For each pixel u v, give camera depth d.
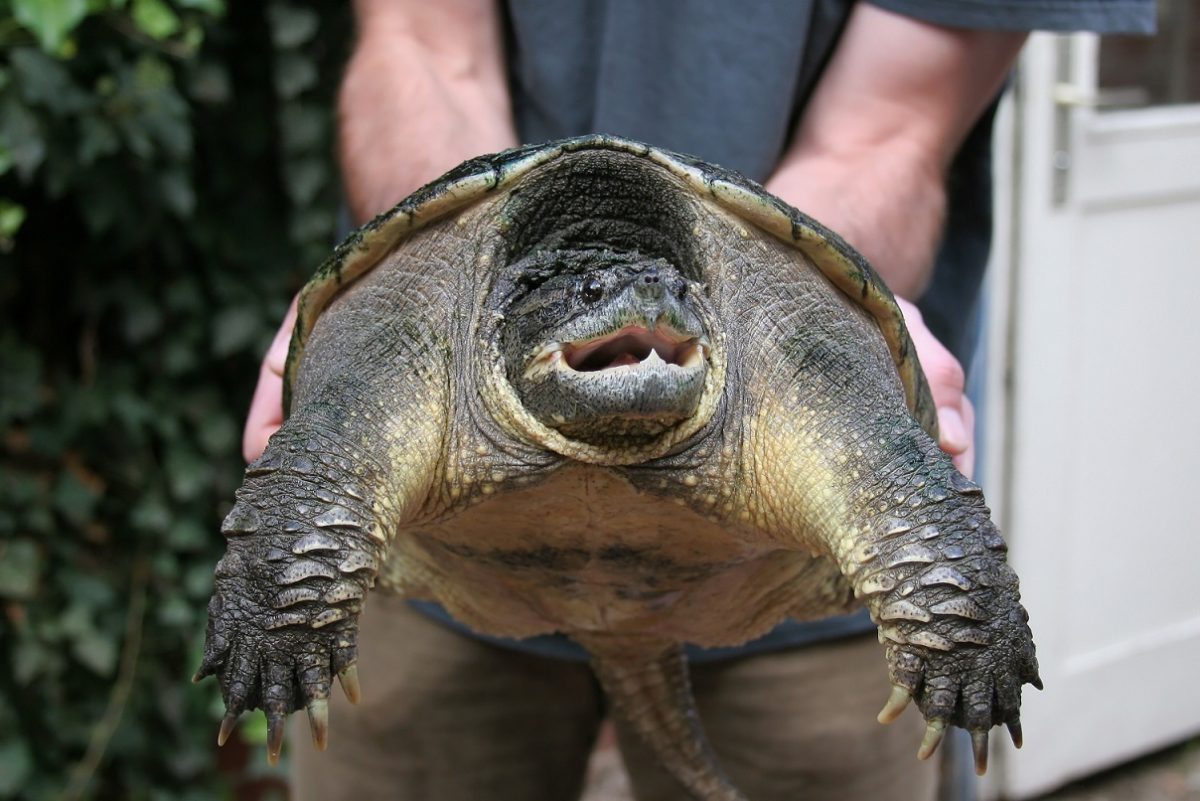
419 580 0.86
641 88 1.01
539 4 1.03
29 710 1.54
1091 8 0.97
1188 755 1.93
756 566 0.81
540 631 0.88
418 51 1.01
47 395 1.54
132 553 1.60
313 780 1.09
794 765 1.04
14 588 1.47
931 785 1.11
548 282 0.79
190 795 1.64
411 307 0.78
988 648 0.70
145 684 1.60
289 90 1.53
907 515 0.72
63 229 1.53
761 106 0.99
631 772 1.12
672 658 0.93
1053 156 1.63
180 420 1.62
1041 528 1.72
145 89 1.41
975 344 1.11
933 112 0.97
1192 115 1.72
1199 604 1.88
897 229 0.93
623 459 0.76
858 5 1.00
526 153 0.79
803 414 0.77
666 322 0.74
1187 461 1.82
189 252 1.60
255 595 0.70
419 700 1.04
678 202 0.80
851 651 1.04
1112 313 1.72
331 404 0.74
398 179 0.94
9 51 1.36
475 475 0.77
